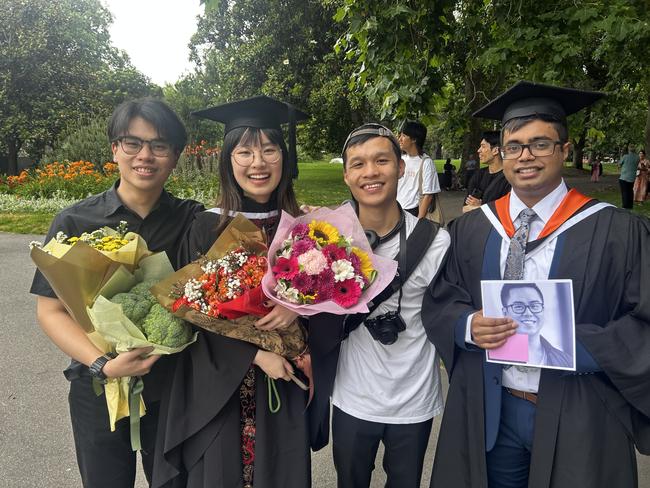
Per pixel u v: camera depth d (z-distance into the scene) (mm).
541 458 1712
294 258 1720
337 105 16938
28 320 5180
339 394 2076
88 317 1737
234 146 1969
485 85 9594
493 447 1868
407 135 5199
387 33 3818
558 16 3402
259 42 16672
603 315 1702
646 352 1604
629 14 3211
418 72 3791
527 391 1813
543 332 1630
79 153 15781
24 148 21062
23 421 3287
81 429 1941
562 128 1771
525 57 3740
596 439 1662
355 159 1944
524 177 1771
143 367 1725
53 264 1601
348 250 1806
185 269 1785
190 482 1854
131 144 1856
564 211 1776
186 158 13625
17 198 13297
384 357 1989
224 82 18594
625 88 7887
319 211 1933
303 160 53875
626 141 22016
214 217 1980
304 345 1917
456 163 41625
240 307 1684
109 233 1839
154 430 2051
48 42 20156
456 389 1966
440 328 1900
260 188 1958
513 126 1791
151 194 1974
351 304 1714
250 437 1890
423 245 2002
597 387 1686
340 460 2119
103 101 21922
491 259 1864
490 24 4074
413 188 5273
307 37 15898
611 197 17125
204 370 1818
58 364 4148
